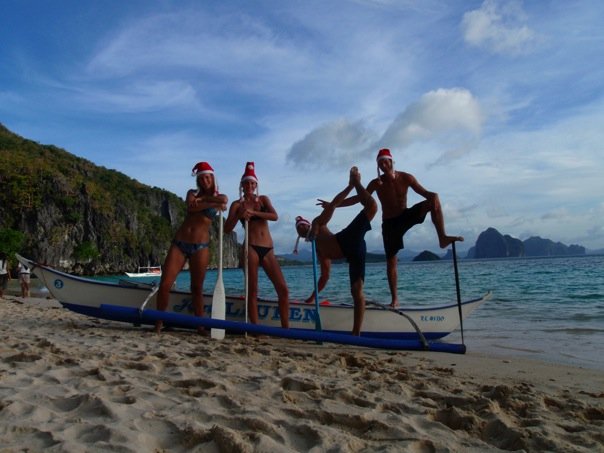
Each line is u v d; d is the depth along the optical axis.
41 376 3.44
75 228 99.56
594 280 22.12
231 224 6.48
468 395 3.33
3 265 17.03
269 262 6.48
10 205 92.69
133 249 112.00
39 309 11.58
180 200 144.12
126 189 128.12
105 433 2.25
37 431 2.25
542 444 2.42
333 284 25.23
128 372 3.67
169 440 2.27
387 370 4.39
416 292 18.27
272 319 6.89
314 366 4.36
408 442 2.39
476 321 9.31
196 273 6.45
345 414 2.71
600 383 4.06
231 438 2.20
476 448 2.40
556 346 6.46
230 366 4.09
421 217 6.34
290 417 2.72
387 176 6.42
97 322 7.93
